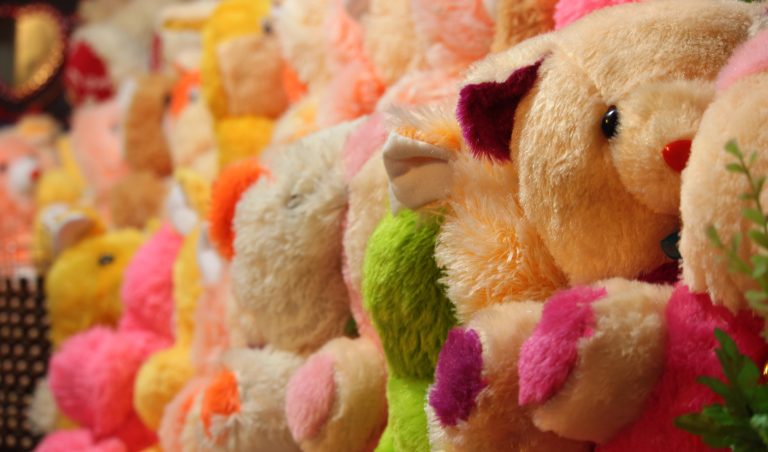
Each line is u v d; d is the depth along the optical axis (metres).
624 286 0.99
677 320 0.96
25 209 2.99
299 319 1.32
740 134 0.91
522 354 0.98
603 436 0.99
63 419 1.92
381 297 1.15
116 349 1.73
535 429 1.02
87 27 3.05
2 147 3.16
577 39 1.03
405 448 1.14
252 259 1.32
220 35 1.94
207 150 2.15
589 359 0.96
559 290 1.04
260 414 1.33
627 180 0.99
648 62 0.99
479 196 1.09
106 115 2.80
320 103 1.60
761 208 0.88
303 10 1.72
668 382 0.96
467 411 1.01
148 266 1.77
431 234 1.13
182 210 1.69
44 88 3.43
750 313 0.94
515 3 1.27
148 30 2.97
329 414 1.23
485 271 1.07
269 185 1.33
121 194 2.32
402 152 1.10
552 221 1.03
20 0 3.47
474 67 1.12
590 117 1.00
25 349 2.03
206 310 1.53
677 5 1.02
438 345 1.14
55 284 1.90
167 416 1.50
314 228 1.29
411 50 1.46
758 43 0.96
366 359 1.25
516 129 1.04
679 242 0.97
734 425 0.89
